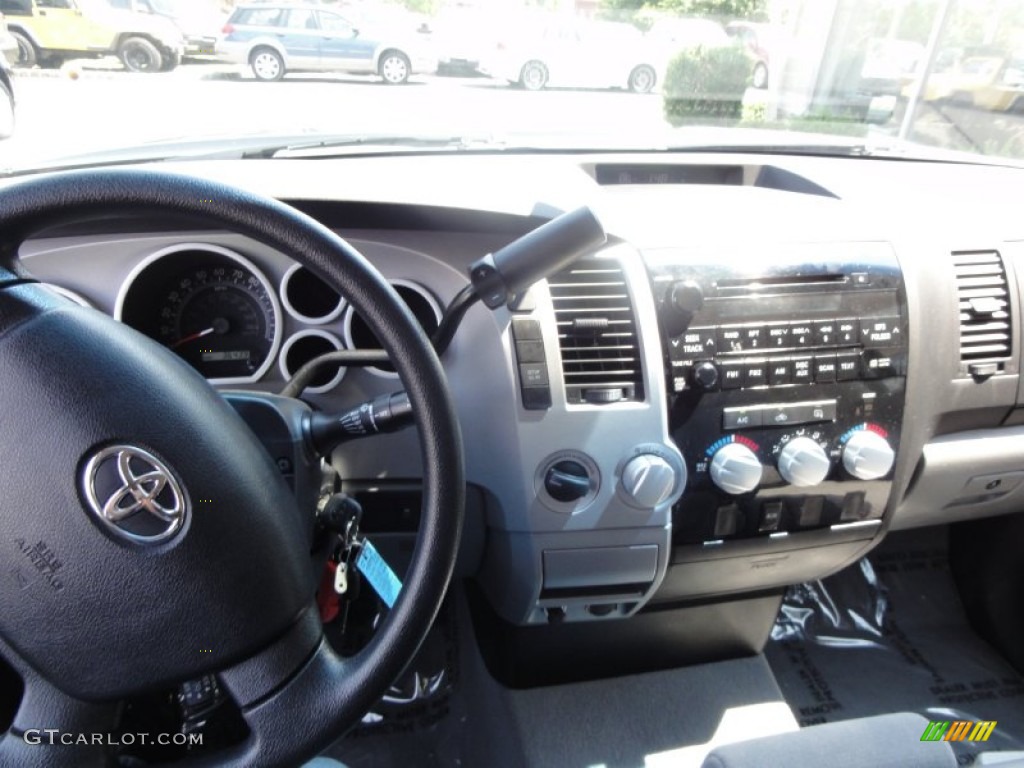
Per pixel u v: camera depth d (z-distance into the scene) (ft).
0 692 2.17
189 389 1.92
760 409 3.69
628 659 4.90
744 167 5.14
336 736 1.99
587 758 4.52
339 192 3.39
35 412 1.72
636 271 3.51
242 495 1.90
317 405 3.73
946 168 5.57
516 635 4.65
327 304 3.63
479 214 3.37
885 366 3.86
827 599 6.04
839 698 5.31
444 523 1.98
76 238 3.37
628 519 3.60
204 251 3.43
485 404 3.51
